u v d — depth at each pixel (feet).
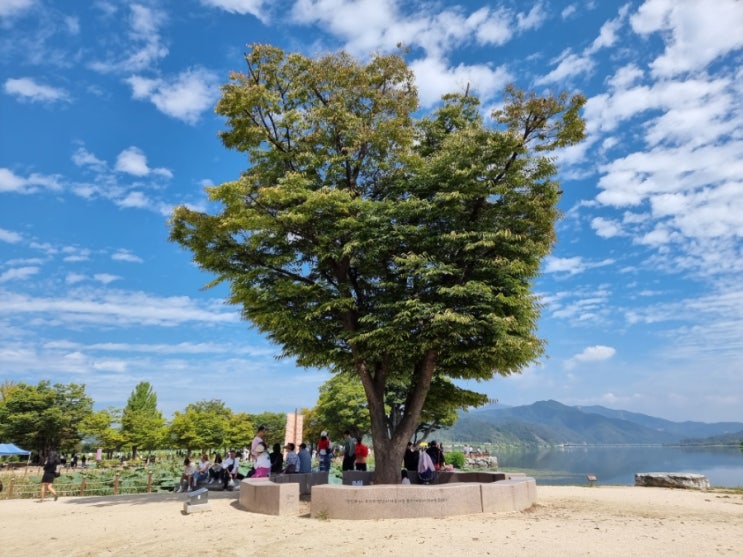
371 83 57.82
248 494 45.62
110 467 150.61
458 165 50.55
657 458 422.41
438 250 50.78
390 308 51.01
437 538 30.40
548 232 51.75
